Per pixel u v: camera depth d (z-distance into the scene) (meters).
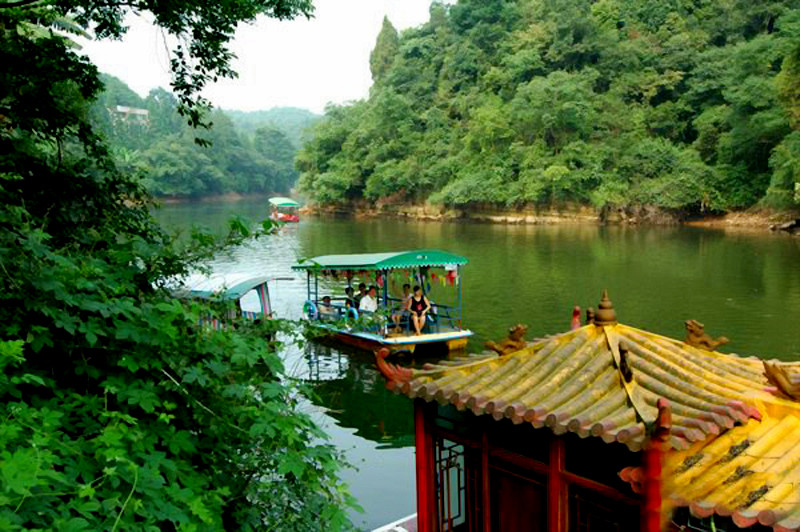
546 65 81.12
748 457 4.55
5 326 4.63
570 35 78.19
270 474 5.42
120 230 8.30
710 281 31.70
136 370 4.86
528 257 41.84
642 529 4.17
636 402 4.79
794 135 48.72
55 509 3.54
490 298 29.20
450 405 5.92
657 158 64.38
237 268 38.56
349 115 101.56
